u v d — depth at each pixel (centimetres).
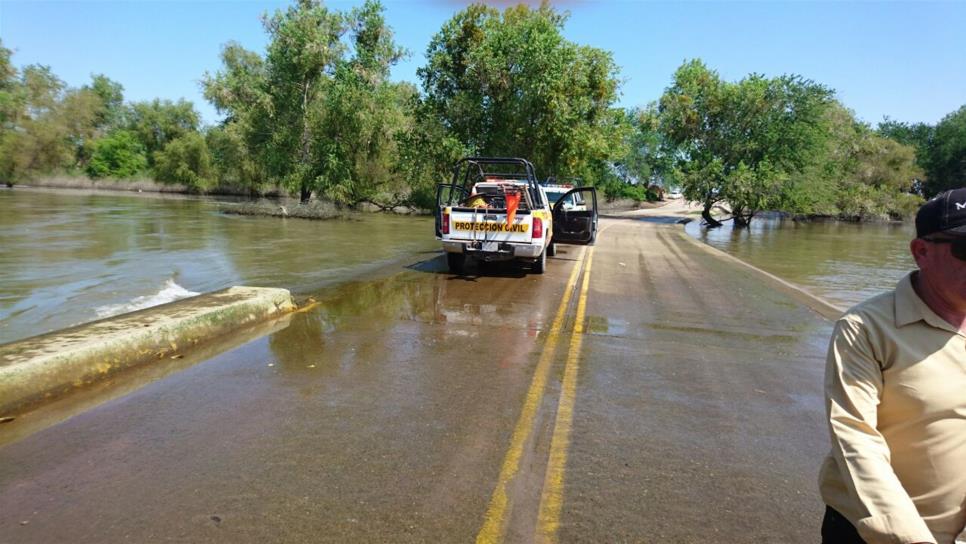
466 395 471
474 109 3064
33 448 357
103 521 283
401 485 326
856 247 2311
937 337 167
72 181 5647
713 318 807
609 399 473
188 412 418
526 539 280
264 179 4600
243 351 571
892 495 154
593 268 1276
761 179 3503
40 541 267
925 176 5731
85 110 5653
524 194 1134
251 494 311
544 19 3033
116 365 495
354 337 635
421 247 1606
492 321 738
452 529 286
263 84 3428
